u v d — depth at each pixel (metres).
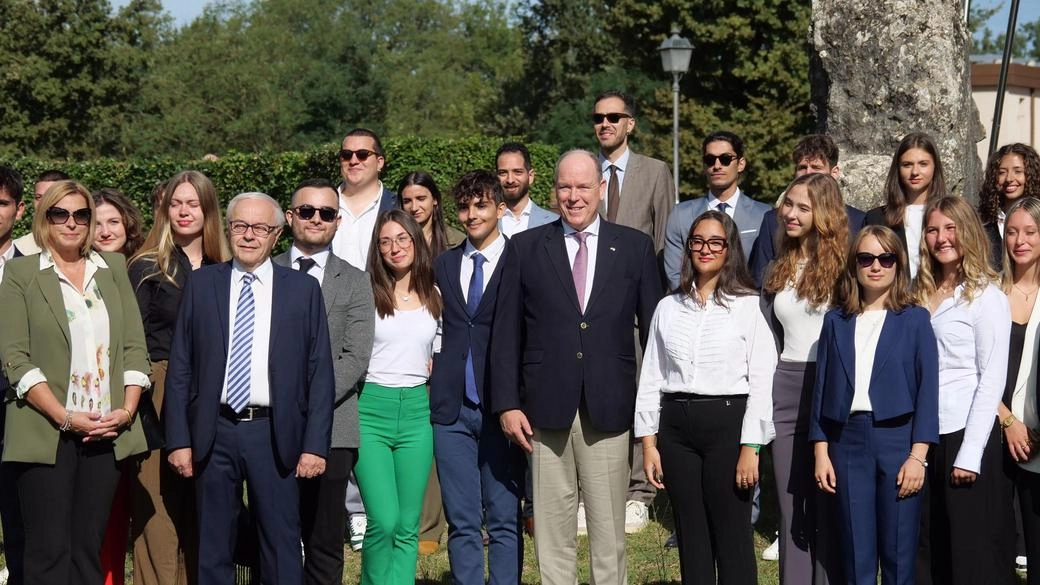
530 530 7.25
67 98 33.00
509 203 7.00
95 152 34.31
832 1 8.06
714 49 31.06
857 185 7.55
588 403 5.25
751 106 30.12
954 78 7.78
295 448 5.17
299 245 5.78
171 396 5.16
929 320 4.98
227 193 17.64
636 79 33.22
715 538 5.12
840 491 5.00
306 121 41.19
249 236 5.17
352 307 5.65
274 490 5.14
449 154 17.16
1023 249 5.29
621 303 5.34
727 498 5.08
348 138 6.86
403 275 5.76
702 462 5.15
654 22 31.50
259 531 5.19
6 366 5.13
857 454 4.97
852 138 7.97
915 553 4.97
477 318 5.71
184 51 41.75
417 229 5.75
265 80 40.53
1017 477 5.22
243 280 5.24
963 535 5.08
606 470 5.34
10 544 5.70
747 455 5.02
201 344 5.15
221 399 5.13
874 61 7.85
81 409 5.17
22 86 32.06
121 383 5.27
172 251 5.66
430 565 6.76
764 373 5.07
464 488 5.64
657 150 30.84
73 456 5.17
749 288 5.20
